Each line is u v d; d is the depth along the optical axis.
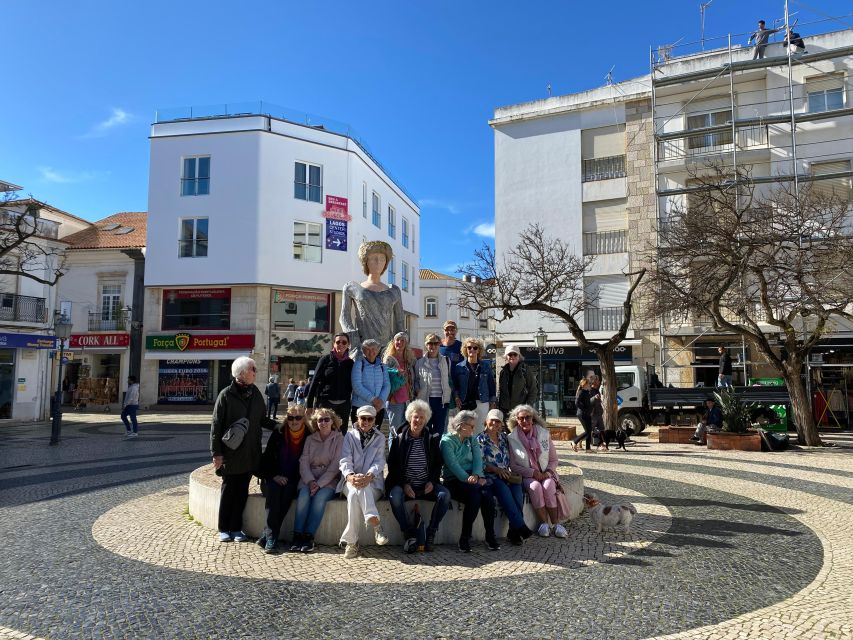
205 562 5.05
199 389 31.05
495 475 5.87
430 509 5.58
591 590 4.38
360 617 3.89
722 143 24.72
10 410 24.08
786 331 15.26
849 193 22.55
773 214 14.89
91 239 34.78
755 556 5.23
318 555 5.29
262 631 3.67
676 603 4.12
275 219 31.53
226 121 31.89
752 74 24.11
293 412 5.70
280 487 5.57
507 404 7.39
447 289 52.69
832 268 14.34
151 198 31.92
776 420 17.34
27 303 25.00
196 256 31.38
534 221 26.70
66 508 7.18
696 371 23.30
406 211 43.88
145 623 3.79
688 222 15.77
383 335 7.45
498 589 4.41
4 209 22.94
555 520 6.04
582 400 14.58
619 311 24.95
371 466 5.61
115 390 32.66
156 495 7.99
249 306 30.97
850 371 20.77
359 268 34.38
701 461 12.02
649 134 25.14
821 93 23.48
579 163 26.19
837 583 4.52
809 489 8.67
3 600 4.18
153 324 31.64
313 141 33.06
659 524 6.43
